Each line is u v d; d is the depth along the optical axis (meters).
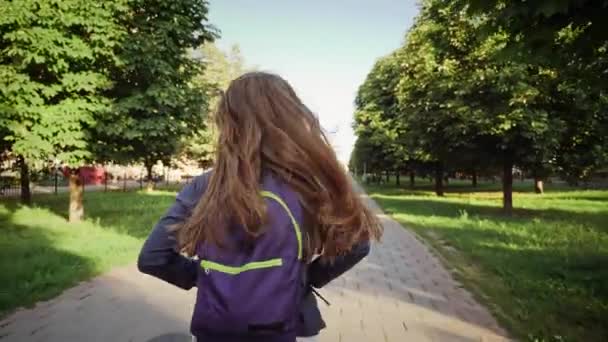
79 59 11.97
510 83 16.75
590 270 7.68
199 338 1.32
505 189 19.45
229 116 1.49
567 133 18.75
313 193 1.39
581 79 5.79
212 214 1.32
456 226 14.18
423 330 4.77
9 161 16.70
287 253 1.32
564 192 37.78
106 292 6.05
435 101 19.36
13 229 11.21
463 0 5.41
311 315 1.52
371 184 60.50
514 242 10.85
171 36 14.34
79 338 4.39
